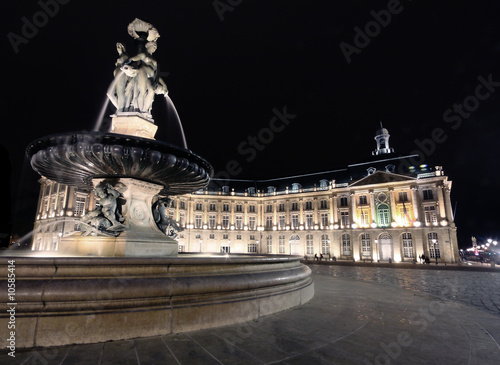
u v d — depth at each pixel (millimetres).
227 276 4309
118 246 5348
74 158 5211
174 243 6312
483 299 10297
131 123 6980
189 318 3781
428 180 43531
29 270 3293
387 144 56438
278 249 57656
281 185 62281
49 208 46844
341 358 3070
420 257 41375
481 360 3135
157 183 6656
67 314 3227
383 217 46656
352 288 8508
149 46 7570
